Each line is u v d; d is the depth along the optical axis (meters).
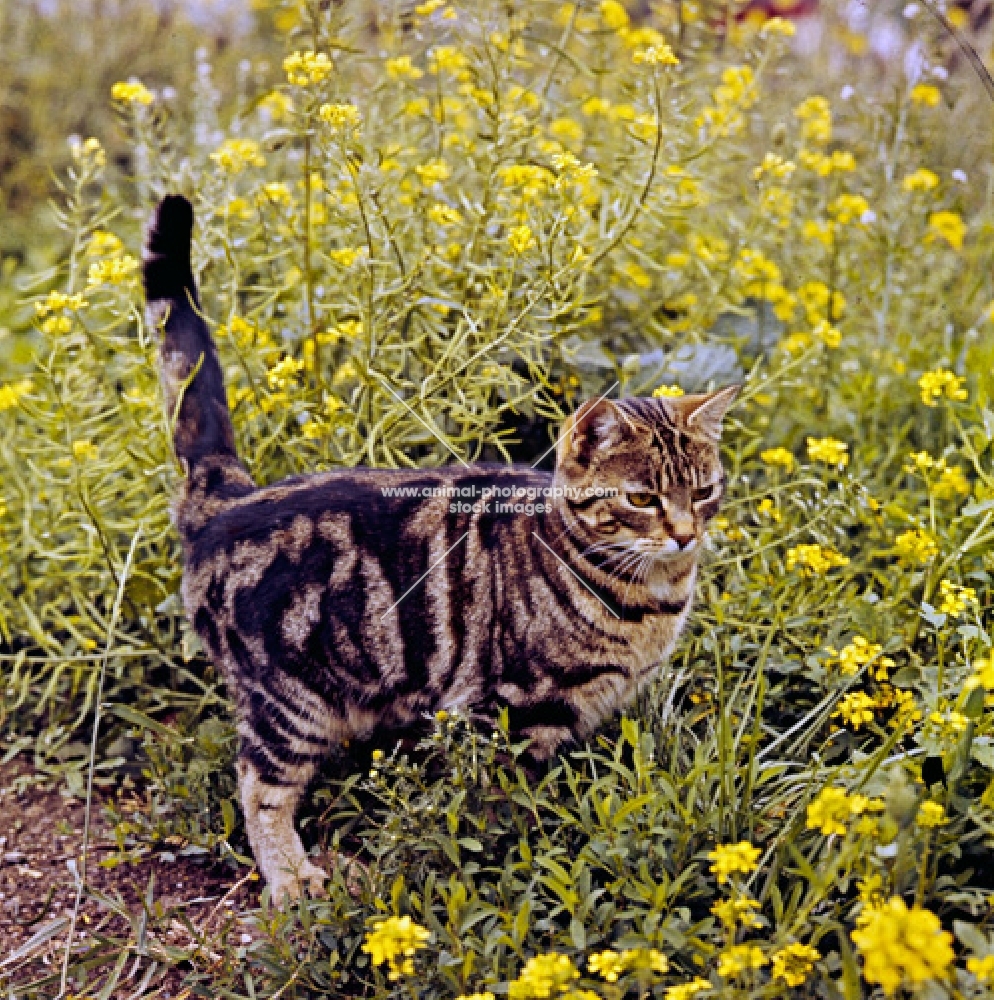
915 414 2.05
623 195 1.91
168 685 1.87
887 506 1.79
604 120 2.19
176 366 1.75
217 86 2.88
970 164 2.33
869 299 2.12
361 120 1.85
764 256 2.22
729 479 1.91
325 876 1.64
